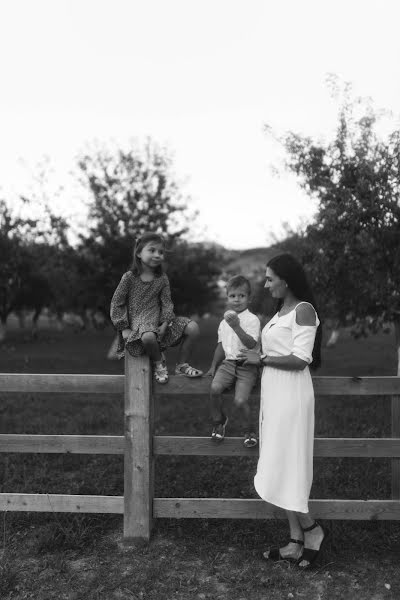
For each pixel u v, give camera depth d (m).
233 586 3.42
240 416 7.93
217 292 24.36
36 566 3.65
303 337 3.38
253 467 5.73
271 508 3.95
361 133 8.33
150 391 3.95
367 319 9.30
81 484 5.14
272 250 18.39
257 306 4.46
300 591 3.36
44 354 20.67
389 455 3.93
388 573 3.56
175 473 5.57
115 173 18.70
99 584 3.43
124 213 18.30
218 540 4.02
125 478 3.94
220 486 5.22
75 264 18.22
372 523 4.24
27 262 22.94
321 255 8.44
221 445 3.98
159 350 3.87
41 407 8.97
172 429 7.38
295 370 3.43
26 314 42.84
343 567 3.64
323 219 8.26
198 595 3.32
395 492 4.08
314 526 3.62
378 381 3.89
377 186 7.77
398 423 3.97
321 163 8.34
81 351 22.33
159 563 3.68
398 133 7.77
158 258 3.84
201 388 3.96
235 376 3.84
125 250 17.98
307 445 3.47
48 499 4.04
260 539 4.03
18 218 20.25
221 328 3.98
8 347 25.00
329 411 8.36
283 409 3.44
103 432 7.25
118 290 3.91
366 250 7.86
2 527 4.21
